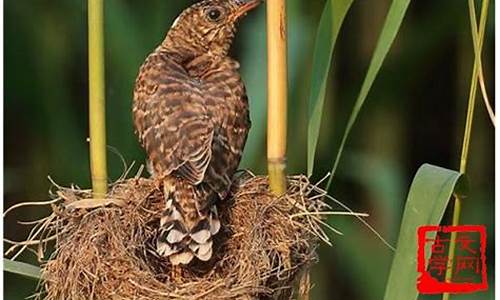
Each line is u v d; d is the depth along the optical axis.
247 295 6.95
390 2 10.05
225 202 7.13
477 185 10.27
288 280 7.14
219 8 7.38
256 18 9.53
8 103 9.98
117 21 9.46
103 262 7.11
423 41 10.27
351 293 10.05
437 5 10.27
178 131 6.89
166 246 6.85
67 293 7.21
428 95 10.30
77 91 10.09
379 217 9.96
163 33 9.52
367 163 9.99
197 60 7.34
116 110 9.43
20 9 10.02
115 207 7.18
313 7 9.60
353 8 10.11
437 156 10.37
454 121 10.38
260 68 9.37
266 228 7.05
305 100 9.59
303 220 7.10
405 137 10.27
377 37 10.07
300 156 9.70
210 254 6.81
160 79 7.12
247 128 7.17
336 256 10.01
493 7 10.12
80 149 10.04
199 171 6.77
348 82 10.16
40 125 10.04
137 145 9.39
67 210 7.24
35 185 9.98
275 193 7.07
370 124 10.20
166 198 6.95
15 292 9.79
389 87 10.26
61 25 10.07
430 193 6.88
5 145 9.98
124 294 7.07
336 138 10.09
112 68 9.47
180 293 6.97
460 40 10.23
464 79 10.25
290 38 9.45
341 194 10.02
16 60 10.00
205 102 7.00
